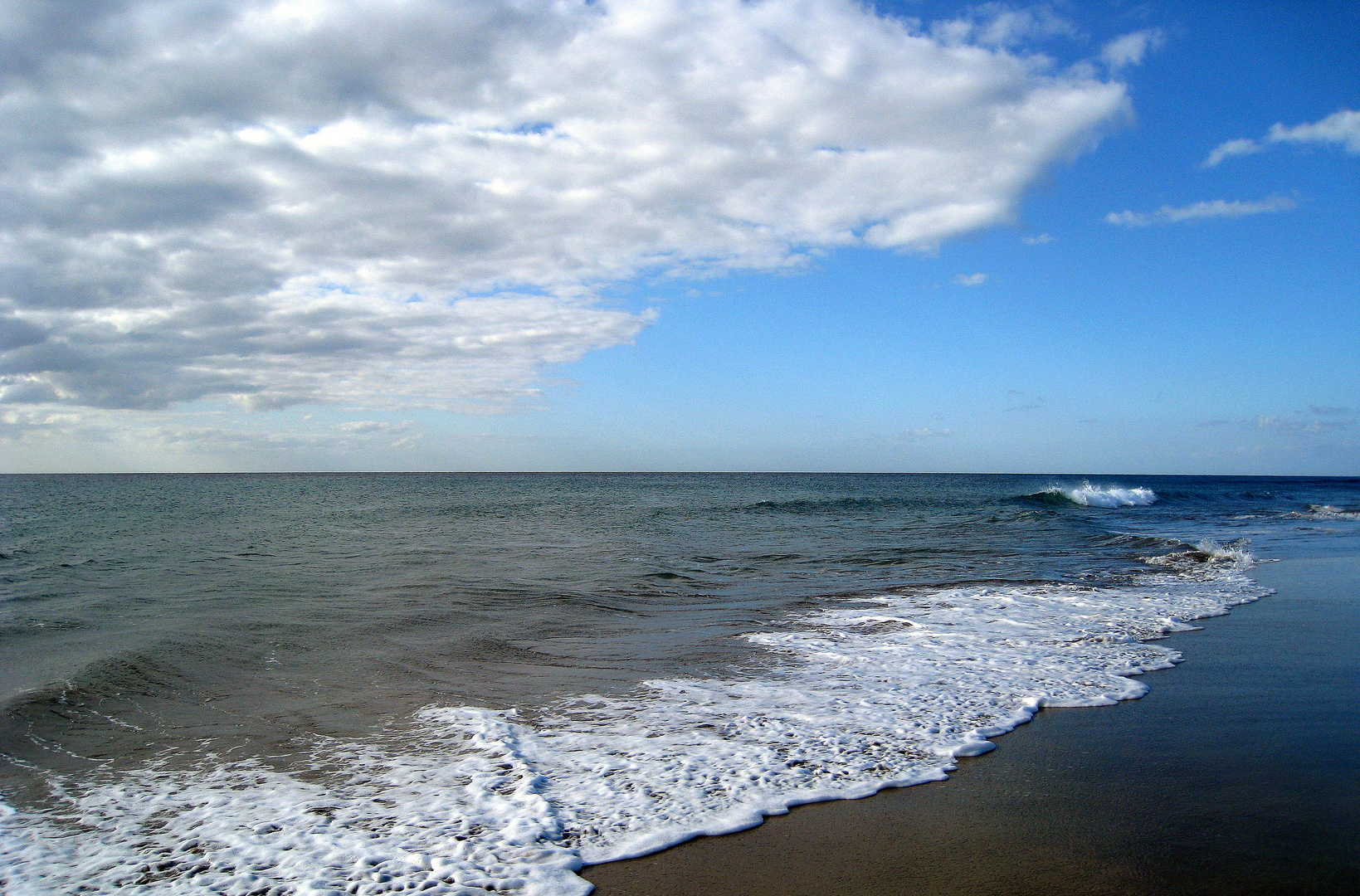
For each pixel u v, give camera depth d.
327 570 16.86
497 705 7.52
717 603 13.14
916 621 11.63
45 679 8.34
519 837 4.76
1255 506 43.03
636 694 7.90
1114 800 5.32
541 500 50.91
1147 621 11.60
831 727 6.82
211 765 6.00
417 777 5.73
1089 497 44.19
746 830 4.89
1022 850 4.63
